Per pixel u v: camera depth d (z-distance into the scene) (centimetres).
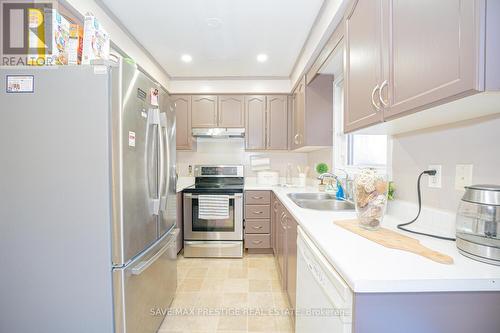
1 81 117
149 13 197
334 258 80
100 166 117
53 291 119
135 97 132
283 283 210
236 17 203
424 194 120
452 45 66
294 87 311
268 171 353
